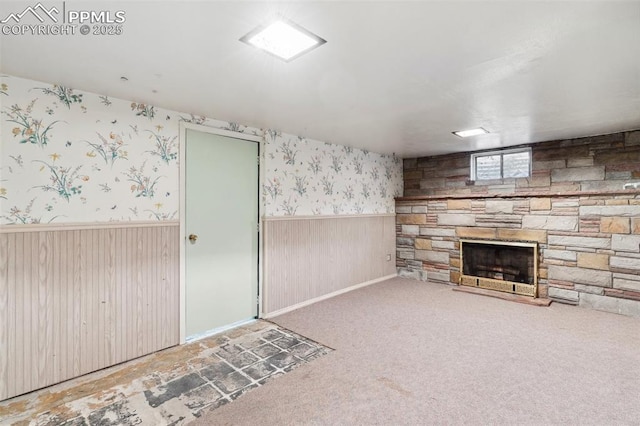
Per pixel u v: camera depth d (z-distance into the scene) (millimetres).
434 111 2947
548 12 1438
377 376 2359
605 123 3330
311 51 1810
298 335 3111
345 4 1373
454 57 1889
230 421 1893
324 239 4320
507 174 4645
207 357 2682
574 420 1867
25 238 2182
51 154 2279
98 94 2475
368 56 1870
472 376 2346
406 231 5488
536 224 4188
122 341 2600
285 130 3688
